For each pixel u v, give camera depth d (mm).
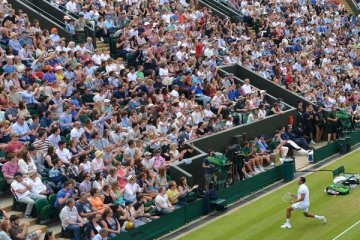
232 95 50875
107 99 40469
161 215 34344
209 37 59219
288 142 48344
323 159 49094
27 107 36656
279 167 43781
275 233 33781
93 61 44406
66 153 33969
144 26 51656
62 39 42844
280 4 75000
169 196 35375
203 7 64625
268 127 50156
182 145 41219
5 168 31750
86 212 31031
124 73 44812
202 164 40969
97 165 34562
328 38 73062
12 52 41188
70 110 37156
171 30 54250
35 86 37344
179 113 43969
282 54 62344
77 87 40750
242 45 59500
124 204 33250
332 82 61781
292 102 55281
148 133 40125
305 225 34938
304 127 52844
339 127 54062
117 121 39500
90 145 36281
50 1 52031
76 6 51844
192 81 48938
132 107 41969
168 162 39156
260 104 51281
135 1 56188
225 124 46688
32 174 31688
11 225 28047
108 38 51156
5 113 34969
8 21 42344
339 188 40188
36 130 34781
